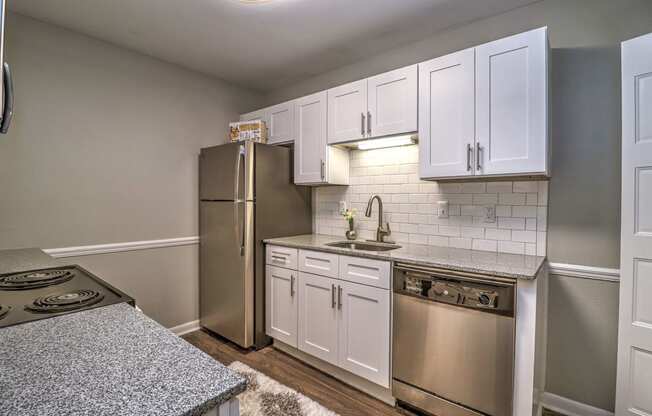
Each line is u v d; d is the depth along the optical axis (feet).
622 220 5.34
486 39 7.13
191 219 9.86
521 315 4.99
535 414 5.44
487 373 5.23
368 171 9.00
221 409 1.99
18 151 6.98
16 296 3.71
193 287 9.91
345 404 6.48
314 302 7.69
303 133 9.02
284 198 9.43
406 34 7.85
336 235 9.74
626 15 5.71
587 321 6.07
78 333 2.72
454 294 5.52
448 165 6.40
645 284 5.13
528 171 5.57
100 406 1.77
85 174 7.87
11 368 2.15
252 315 8.66
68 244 7.63
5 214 6.85
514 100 5.68
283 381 7.29
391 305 6.32
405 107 6.98
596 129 5.95
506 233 6.81
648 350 5.10
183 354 2.38
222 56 9.02
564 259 6.25
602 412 5.95
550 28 6.37
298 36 7.93
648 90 5.06
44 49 7.26
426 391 5.84
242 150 8.54
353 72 9.46
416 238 8.13
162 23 7.34
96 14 6.97
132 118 8.63
